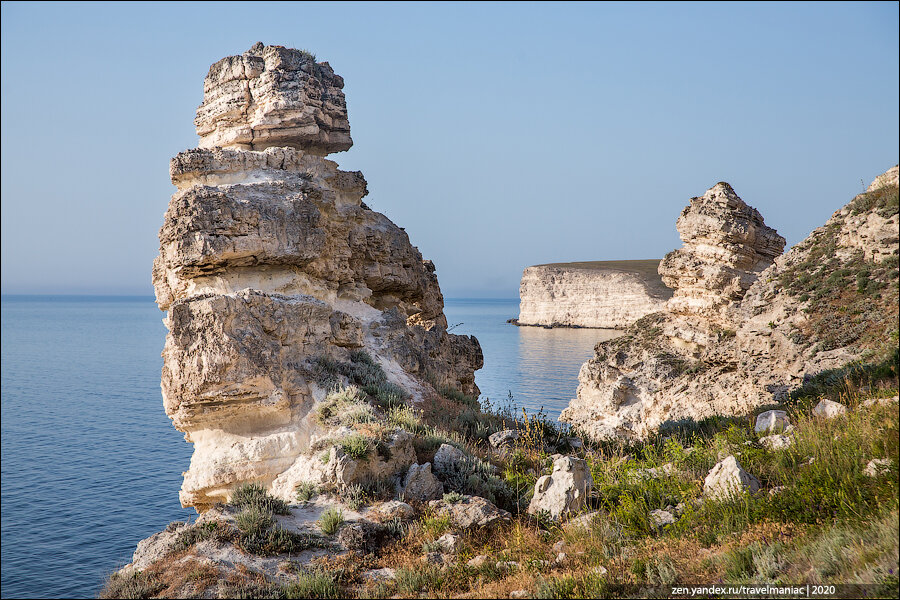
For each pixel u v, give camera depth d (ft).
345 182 101.96
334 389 76.07
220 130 97.55
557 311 648.38
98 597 45.01
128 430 205.98
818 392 71.20
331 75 100.42
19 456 173.88
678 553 40.78
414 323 130.11
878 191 99.96
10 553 111.65
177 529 51.37
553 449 77.61
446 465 64.18
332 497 57.98
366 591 44.04
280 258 81.61
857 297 91.40
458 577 44.34
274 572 46.44
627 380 130.82
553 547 46.78
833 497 40.37
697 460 54.70
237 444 69.67
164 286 86.48
